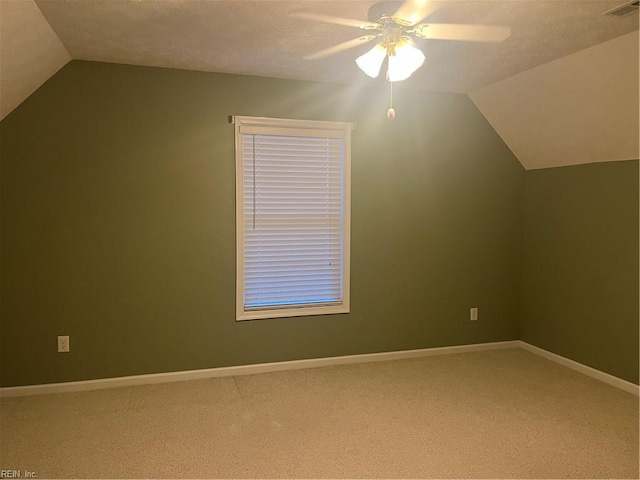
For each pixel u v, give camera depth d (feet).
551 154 13.19
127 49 9.98
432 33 8.71
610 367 11.80
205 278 11.97
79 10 7.97
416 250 13.75
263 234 12.47
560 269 13.32
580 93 10.79
